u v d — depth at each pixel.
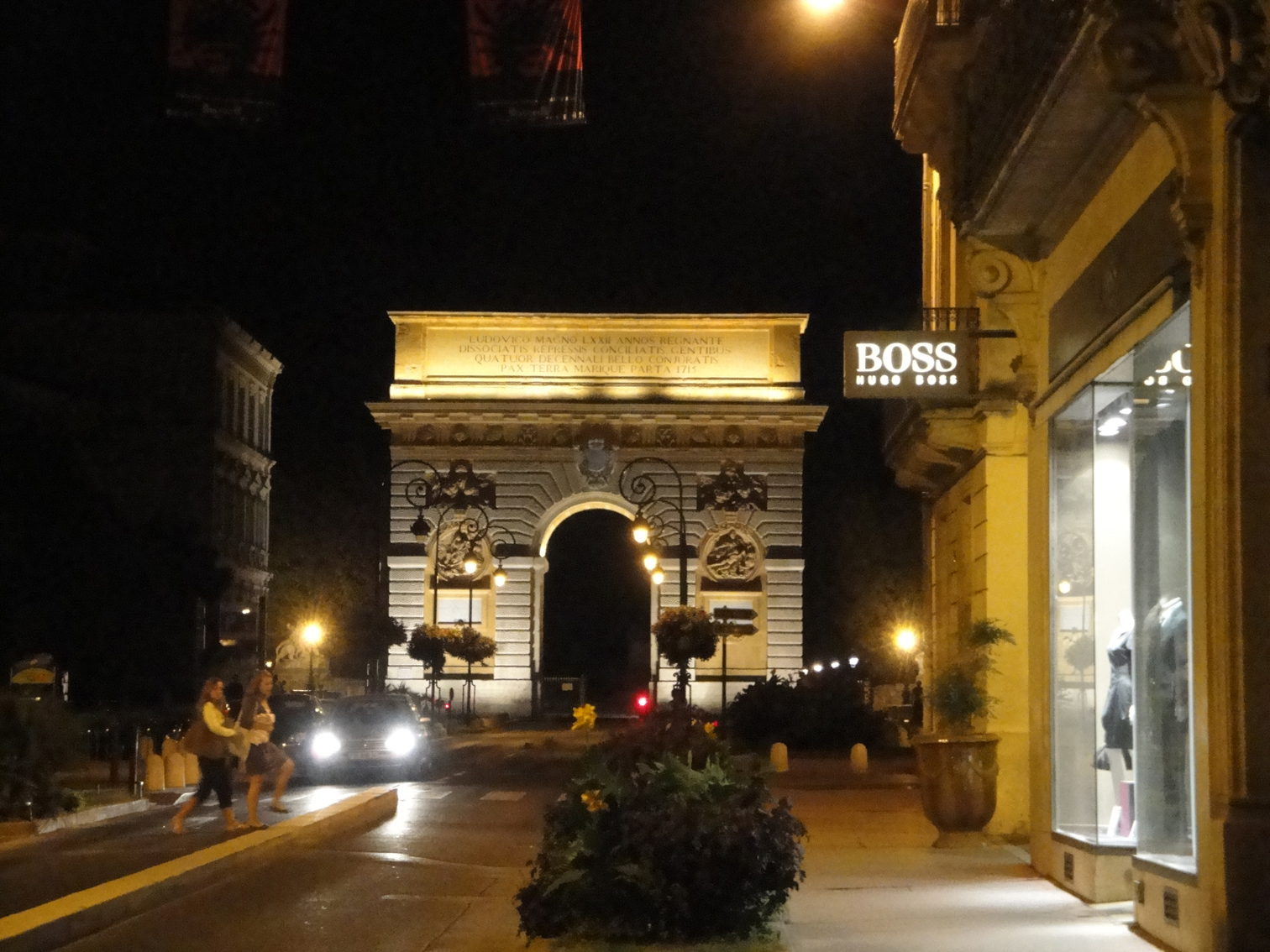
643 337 72.19
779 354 72.06
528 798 29.19
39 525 50.97
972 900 14.75
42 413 56.97
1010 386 19.45
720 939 11.93
